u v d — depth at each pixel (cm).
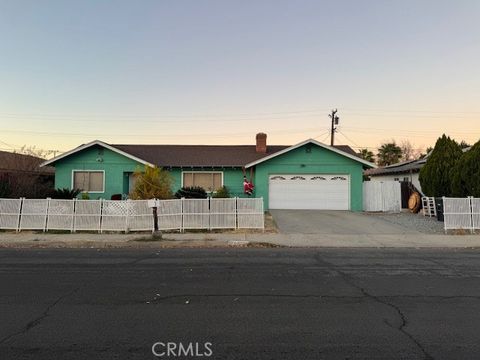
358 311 579
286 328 509
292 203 2373
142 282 757
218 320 539
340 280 776
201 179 2489
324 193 2366
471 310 584
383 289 705
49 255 1093
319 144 2347
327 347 449
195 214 1576
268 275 820
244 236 1439
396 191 2320
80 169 2414
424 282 759
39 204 1568
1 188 1850
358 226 1689
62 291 690
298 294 671
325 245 1270
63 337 479
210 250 1185
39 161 2970
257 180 2381
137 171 1898
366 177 4047
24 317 551
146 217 1553
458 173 1867
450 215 1538
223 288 711
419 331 498
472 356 426
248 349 444
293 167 2375
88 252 1152
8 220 1573
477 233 1501
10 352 435
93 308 593
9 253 1133
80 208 1556
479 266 924
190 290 696
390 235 1465
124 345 455
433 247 1244
